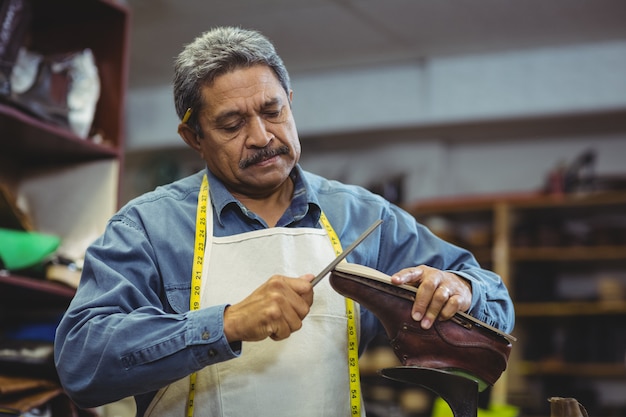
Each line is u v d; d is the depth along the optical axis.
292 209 2.14
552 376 7.28
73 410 3.02
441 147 8.23
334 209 2.17
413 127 7.88
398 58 7.75
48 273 3.21
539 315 7.25
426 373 1.79
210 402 1.97
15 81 3.22
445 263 2.17
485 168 8.18
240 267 2.03
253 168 2.04
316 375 1.99
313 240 2.08
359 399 2.03
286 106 2.07
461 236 7.64
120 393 1.87
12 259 3.09
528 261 7.41
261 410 1.96
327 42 7.37
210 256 2.04
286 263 2.04
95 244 2.06
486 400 4.35
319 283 2.05
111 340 1.84
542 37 7.20
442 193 8.16
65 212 3.54
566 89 7.38
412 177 8.25
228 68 2.03
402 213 2.25
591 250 7.09
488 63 7.61
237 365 1.98
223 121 2.03
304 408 1.97
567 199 7.11
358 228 2.17
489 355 1.84
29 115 3.23
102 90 3.61
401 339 1.85
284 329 1.79
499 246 7.21
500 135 8.05
